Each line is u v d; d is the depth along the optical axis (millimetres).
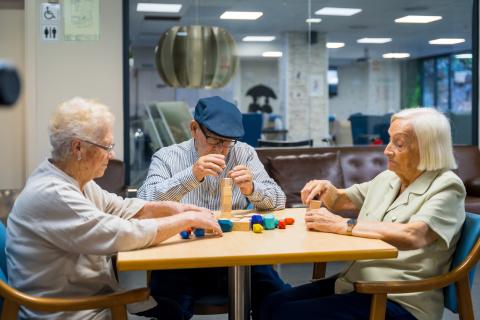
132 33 4820
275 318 1884
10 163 4625
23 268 1636
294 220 2113
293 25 5215
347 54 5344
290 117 5266
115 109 4707
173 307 1973
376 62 5395
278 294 2035
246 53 5129
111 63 4672
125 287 3863
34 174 1700
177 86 4945
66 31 4562
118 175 4297
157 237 1654
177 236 1830
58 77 4582
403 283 1678
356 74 5379
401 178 2000
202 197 2408
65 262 1640
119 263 1466
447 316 3189
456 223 1822
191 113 4973
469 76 5469
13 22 4586
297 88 5266
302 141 5277
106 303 1542
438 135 1856
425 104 5461
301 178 4562
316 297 2027
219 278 2211
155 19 4859
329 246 1640
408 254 1837
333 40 5309
